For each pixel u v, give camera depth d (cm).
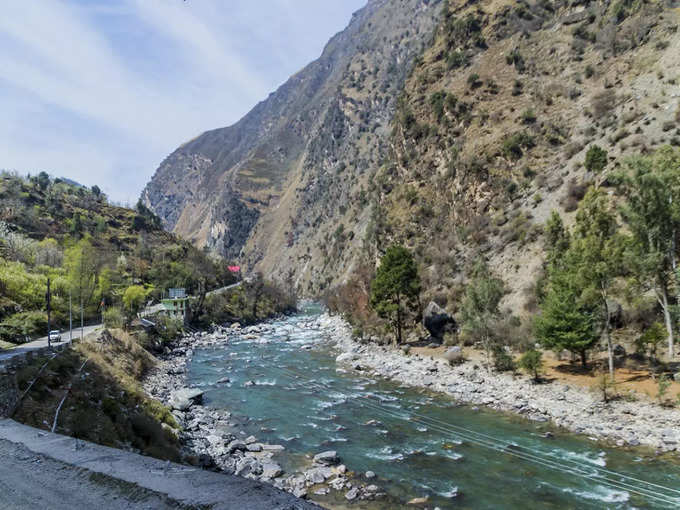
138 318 6812
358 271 9000
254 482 626
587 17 8881
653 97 5850
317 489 2006
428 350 5062
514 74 9044
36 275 6556
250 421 3092
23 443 1023
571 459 2209
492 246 6266
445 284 6316
